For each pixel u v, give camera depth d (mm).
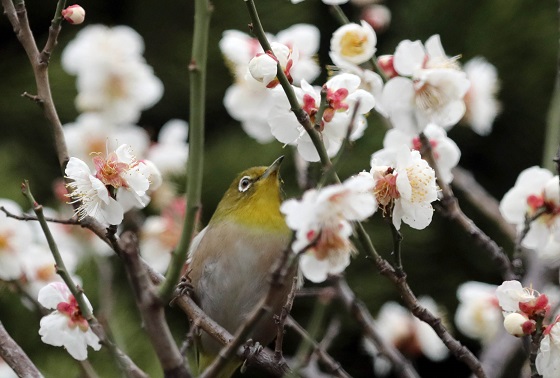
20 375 2389
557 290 2545
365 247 2385
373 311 2877
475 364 2391
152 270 2441
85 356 2396
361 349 2963
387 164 2389
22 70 3023
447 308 3002
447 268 3016
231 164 2920
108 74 2539
